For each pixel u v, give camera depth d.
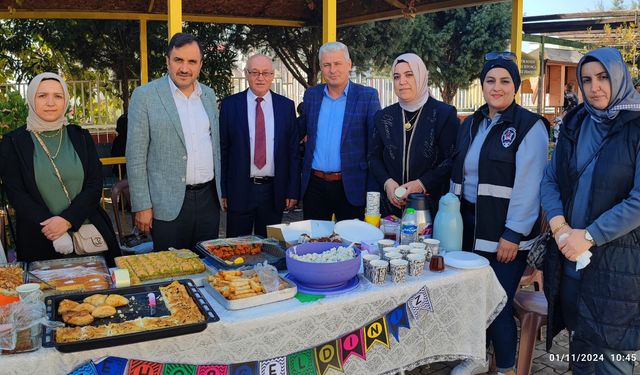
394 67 3.02
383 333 2.12
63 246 2.52
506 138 2.50
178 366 1.73
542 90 10.49
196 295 1.93
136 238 4.16
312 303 1.96
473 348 2.40
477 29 12.24
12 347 1.54
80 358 1.59
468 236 2.71
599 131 2.08
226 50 9.25
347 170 3.38
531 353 2.76
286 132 3.43
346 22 7.95
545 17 8.48
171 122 2.77
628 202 1.92
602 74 2.00
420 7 6.89
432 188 2.96
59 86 2.60
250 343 1.83
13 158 2.57
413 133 3.03
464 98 14.26
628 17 8.06
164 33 8.68
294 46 9.54
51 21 8.07
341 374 2.04
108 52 8.76
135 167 2.78
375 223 2.83
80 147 2.69
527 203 2.45
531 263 2.39
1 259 2.40
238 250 2.45
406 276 2.24
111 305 1.82
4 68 8.44
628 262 1.97
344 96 3.42
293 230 2.61
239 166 3.36
